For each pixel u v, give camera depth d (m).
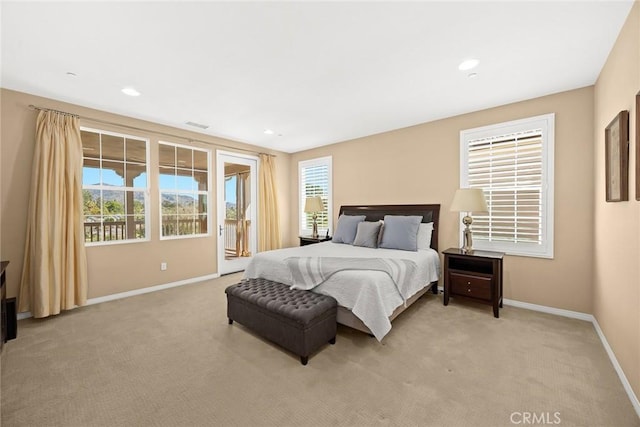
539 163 3.04
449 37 2.00
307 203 5.00
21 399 1.67
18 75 2.53
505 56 2.25
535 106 3.06
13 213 2.85
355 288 2.34
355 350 2.25
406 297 2.66
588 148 2.76
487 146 3.38
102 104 3.23
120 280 3.59
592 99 2.75
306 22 1.83
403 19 1.80
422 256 3.19
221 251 4.75
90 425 1.48
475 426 1.46
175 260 4.15
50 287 2.89
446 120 3.72
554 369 1.96
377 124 3.99
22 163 2.89
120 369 1.99
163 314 3.03
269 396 1.70
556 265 2.95
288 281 2.83
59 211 2.96
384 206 4.32
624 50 1.85
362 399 1.67
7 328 2.42
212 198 4.62
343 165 4.95
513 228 3.19
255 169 5.33
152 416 1.54
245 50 2.15
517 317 2.89
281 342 2.19
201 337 2.49
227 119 3.77
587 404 1.62
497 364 2.03
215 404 1.64
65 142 3.07
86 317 2.94
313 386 1.80
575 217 2.84
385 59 2.29
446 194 3.74
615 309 2.02
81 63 2.33
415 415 1.54
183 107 3.33
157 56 2.23
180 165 4.26
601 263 2.43
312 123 3.95
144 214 3.87
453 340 2.40
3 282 2.37
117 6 1.66
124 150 3.67
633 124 1.72
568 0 1.64
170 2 1.63
